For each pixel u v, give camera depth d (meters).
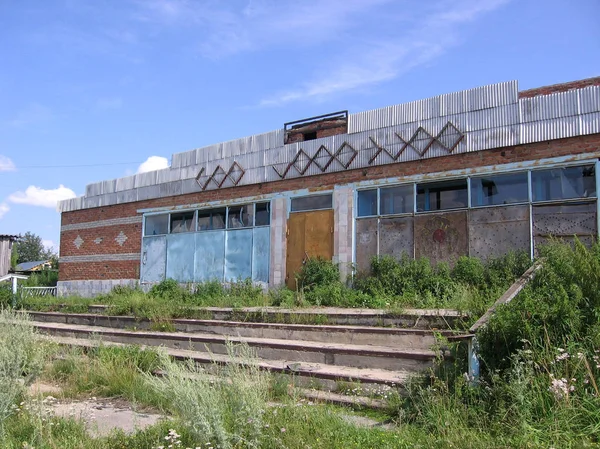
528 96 12.17
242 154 17.06
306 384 6.90
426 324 8.14
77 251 21.59
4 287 19.89
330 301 11.46
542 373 4.99
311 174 15.24
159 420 5.80
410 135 13.49
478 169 12.32
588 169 10.97
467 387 5.31
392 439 4.68
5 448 4.93
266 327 9.37
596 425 4.32
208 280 16.52
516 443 4.28
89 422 5.90
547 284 6.52
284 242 15.59
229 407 5.03
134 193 20.00
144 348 9.30
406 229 13.34
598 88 10.90
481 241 12.14
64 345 10.22
